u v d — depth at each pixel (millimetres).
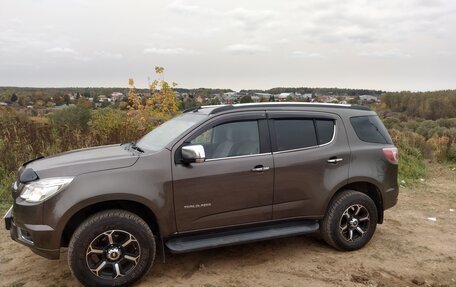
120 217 3982
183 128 4621
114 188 3953
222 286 4191
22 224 3902
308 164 4820
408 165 11039
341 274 4512
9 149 8500
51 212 3820
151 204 4094
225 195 4434
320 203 4906
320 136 5016
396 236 5871
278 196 4699
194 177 4289
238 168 4477
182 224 4293
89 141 9500
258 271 4559
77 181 3910
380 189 5250
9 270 4566
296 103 5125
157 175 4160
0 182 7652
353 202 5059
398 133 15281
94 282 3930
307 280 4355
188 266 4668
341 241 5055
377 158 5242
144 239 4074
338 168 4996
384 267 4750
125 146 5082
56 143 9414
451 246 5535
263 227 4738
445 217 6973
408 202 7973
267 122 4777
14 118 12492
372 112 5539
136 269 4070
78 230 3900
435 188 9359
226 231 4559
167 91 12961
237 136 4621
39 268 4605
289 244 5395
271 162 4641
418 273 4621
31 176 3971
